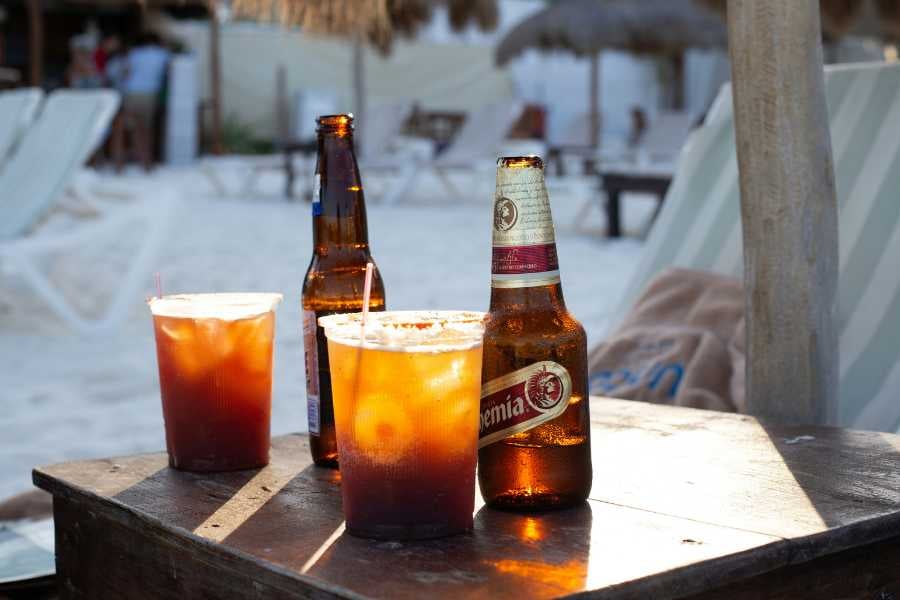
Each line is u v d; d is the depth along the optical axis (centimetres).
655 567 94
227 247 790
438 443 102
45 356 457
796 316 174
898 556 115
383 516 103
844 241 233
